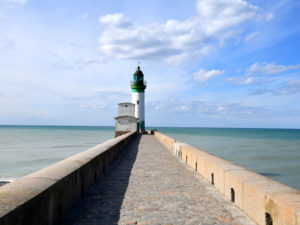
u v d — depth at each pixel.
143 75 49.34
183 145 14.10
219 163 7.76
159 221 4.98
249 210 5.13
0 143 51.81
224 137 85.31
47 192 4.23
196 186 7.74
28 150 38.47
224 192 6.70
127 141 22.02
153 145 21.89
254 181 5.32
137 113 48.75
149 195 6.77
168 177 9.03
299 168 25.70
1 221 2.87
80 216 5.20
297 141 68.62
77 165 6.30
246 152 38.94
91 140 62.16
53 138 70.31
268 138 84.81
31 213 3.63
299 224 3.37
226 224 4.82
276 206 4.02
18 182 4.31
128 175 9.37
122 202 6.15
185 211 5.54
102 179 8.66
